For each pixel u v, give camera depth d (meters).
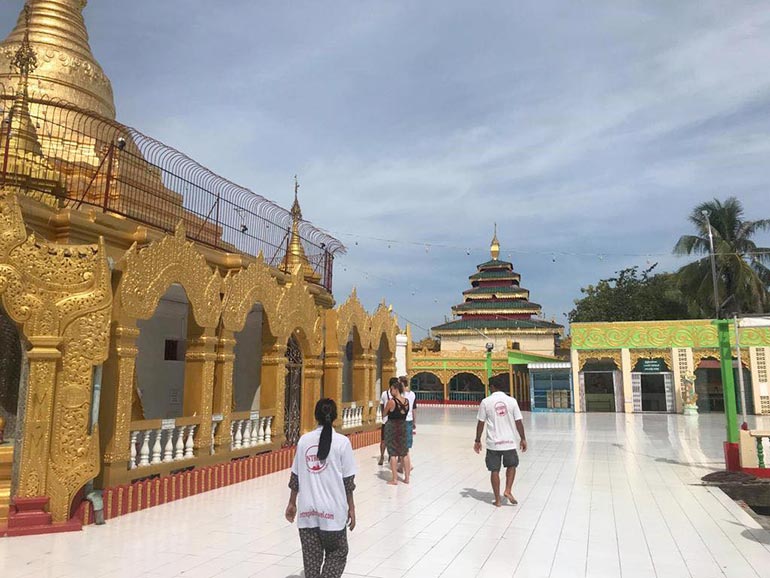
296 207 19.16
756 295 35.81
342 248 19.08
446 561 6.51
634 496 10.18
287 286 13.53
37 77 14.22
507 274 59.94
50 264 7.84
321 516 4.84
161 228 11.62
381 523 8.20
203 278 10.42
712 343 34.38
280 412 12.92
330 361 16.17
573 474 12.57
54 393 7.69
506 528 7.95
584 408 36.00
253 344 14.40
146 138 10.82
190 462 10.05
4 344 9.52
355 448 16.41
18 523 7.25
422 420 29.81
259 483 10.86
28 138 10.80
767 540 7.43
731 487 10.95
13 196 7.73
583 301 54.00
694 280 37.66
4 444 8.64
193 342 10.53
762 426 25.58
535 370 37.84
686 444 18.50
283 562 6.34
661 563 6.51
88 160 12.89
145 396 12.72
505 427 9.49
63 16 15.44
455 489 10.74
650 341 35.31
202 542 7.05
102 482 8.27
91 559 6.38
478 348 53.16
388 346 21.06
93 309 7.92
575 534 7.67
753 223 36.75
